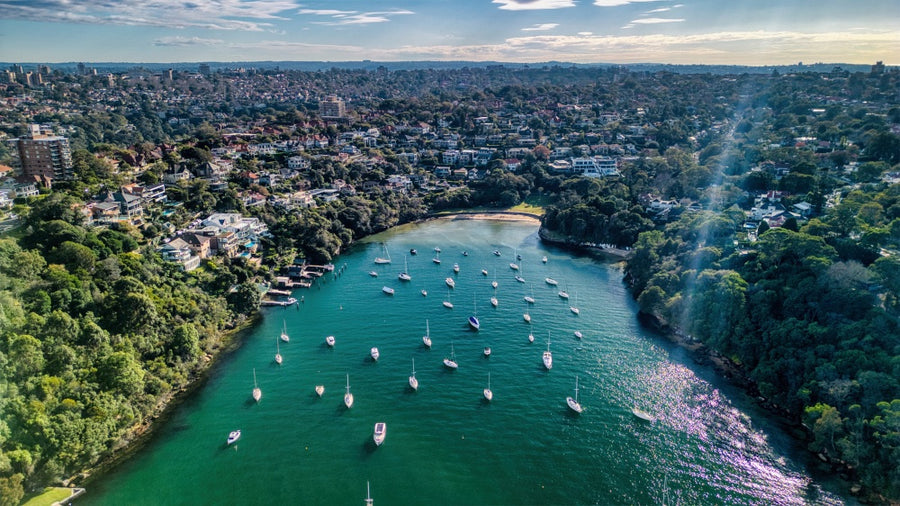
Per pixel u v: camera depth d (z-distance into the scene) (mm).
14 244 153250
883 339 125938
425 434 126438
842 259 162250
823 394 122938
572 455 119438
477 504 106688
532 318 186500
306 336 175250
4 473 98438
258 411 135625
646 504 106375
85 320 138000
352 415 133625
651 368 153375
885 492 103812
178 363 147000
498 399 139375
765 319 149875
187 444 123625
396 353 163000
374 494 109125
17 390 111938
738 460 117062
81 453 110625
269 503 107062
